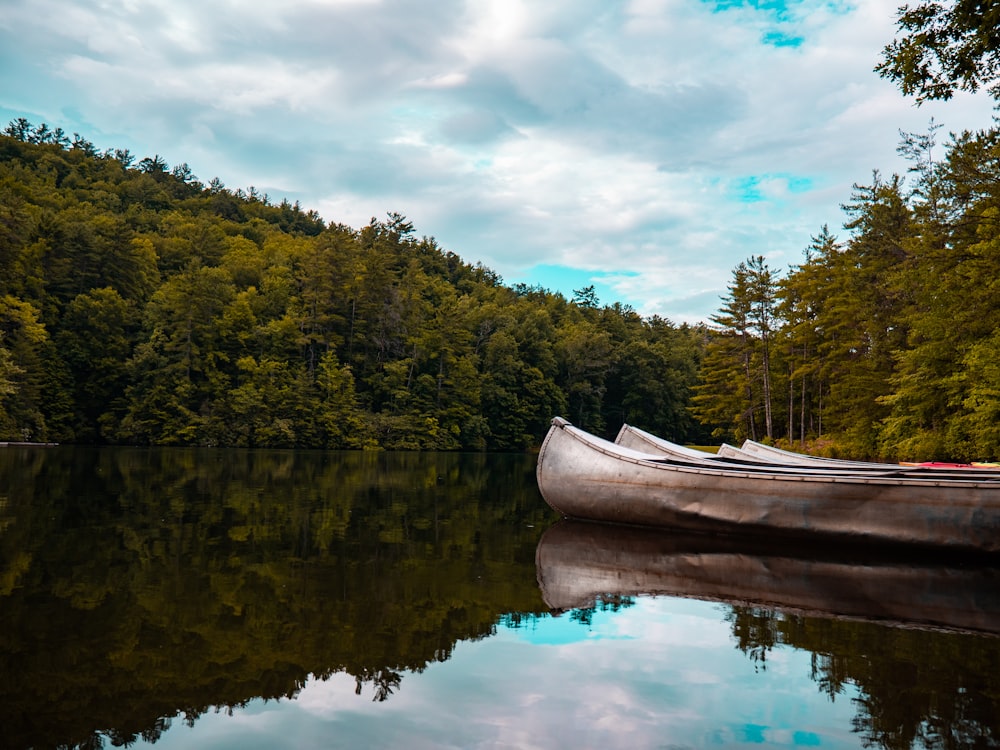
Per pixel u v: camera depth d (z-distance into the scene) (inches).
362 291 2797.7
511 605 259.4
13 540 358.3
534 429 3171.8
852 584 310.2
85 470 865.5
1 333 1817.2
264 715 153.3
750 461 603.2
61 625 214.4
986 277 807.7
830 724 153.7
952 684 180.5
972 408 879.1
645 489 470.0
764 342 1690.5
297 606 246.1
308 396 2390.5
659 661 197.5
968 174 940.6
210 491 653.3
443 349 2871.6
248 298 2709.2
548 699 166.7
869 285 1328.7
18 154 4940.9
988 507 369.1
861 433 1282.0
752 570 339.6
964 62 418.0
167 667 181.9
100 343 2199.8
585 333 3474.4
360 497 656.4
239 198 5989.2
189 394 2191.2
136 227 3934.5
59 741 137.9
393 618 235.5
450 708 159.8
